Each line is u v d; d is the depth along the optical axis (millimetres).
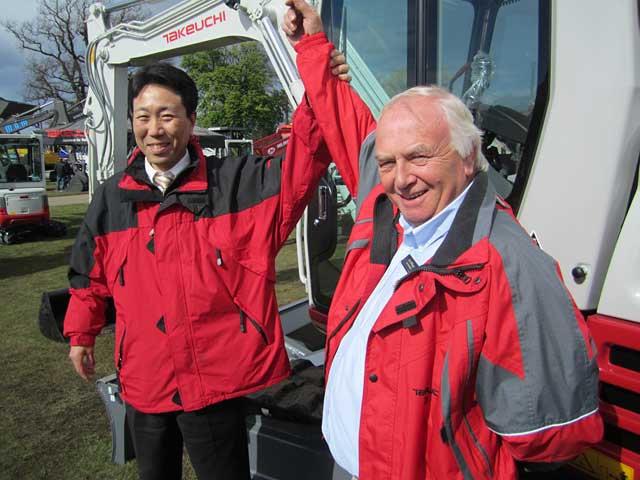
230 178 1495
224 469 1498
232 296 1439
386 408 1080
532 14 1639
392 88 2172
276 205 1504
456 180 1048
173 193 1422
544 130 1580
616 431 1391
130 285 1449
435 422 1037
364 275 1260
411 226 1147
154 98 1367
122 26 3172
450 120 1009
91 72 3492
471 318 971
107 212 1520
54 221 9398
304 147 1503
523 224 1636
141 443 1521
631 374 1340
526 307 953
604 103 1428
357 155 1504
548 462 1036
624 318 1357
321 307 2746
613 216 1423
